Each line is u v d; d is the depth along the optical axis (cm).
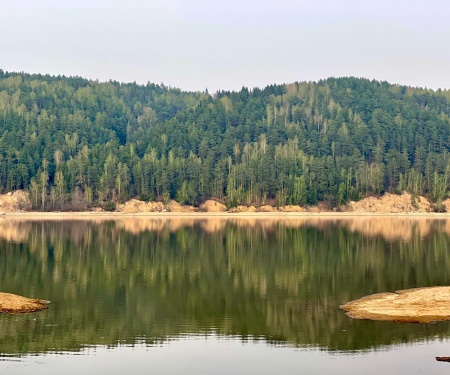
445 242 13538
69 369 4906
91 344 5547
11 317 6400
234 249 12438
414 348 5309
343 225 19362
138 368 4941
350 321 6156
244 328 6059
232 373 4822
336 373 4781
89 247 12662
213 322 6297
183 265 10194
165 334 5875
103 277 8938
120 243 13488
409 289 7631
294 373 4797
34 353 5291
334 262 10450
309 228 18012
